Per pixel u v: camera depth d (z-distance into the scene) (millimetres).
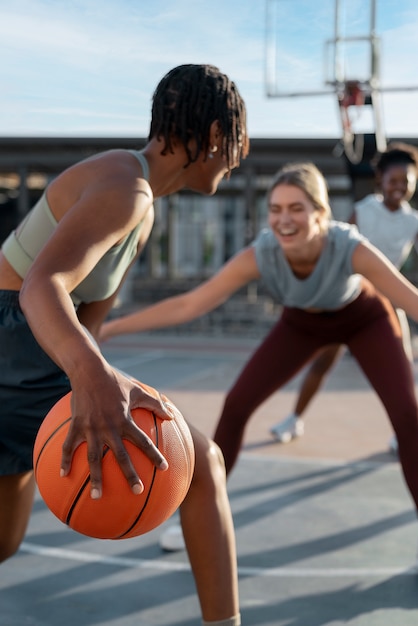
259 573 3238
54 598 2953
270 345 3502
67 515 1482
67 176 1723
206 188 1910
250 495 4430
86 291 1867
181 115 1780
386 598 2986
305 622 2760
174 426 1549
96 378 1376
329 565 3340
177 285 20156
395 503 4297
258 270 3227
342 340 3459
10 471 1939
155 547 3562
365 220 4680
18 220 18172
